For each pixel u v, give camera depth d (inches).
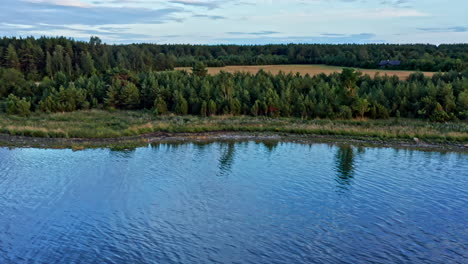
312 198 1222.3
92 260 874.1
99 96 2933.1
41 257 881.5
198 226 1034.7
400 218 1089.4
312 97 2689.5
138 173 1425.9
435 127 2176.4
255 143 1920.5
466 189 1309.1
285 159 1641.2
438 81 2805.1
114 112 2689.5
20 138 1863.9
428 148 1840.6
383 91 2773.1
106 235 980.6
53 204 1145.4
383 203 1188.5
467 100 2437.3
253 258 892.6
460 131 2085.4
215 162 1581.0
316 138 2030.0
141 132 2039.9
